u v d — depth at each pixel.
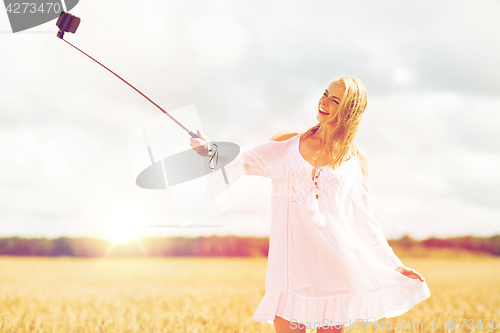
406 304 3.00
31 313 6.07
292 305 2.94
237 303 7.52
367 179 3.42
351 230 3.12
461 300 8.30
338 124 3.10
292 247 3.04
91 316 5.58
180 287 12.80
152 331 4.70
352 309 2.95
